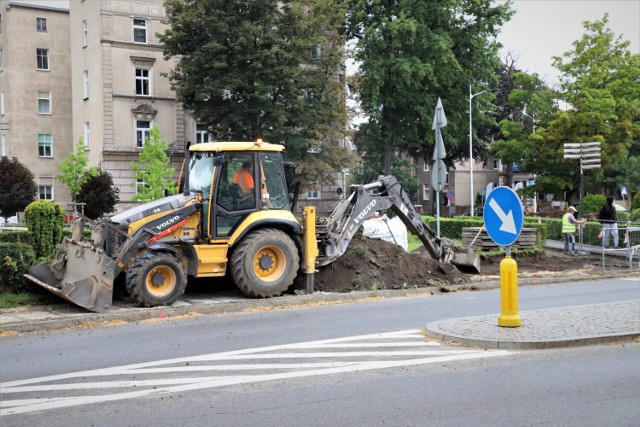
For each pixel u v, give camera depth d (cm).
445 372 782
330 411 632
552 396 681
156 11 4756
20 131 5584
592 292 1559
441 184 1883
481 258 2216
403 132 4888
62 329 1138
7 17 5516
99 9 4594
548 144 4338
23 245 1402
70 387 730
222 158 1384
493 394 689
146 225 1336
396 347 923
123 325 1165
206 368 810
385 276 1620
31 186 4362
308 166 4069
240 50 3828
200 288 1538
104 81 4584
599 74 4166
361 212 1612
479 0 4600
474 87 4888
